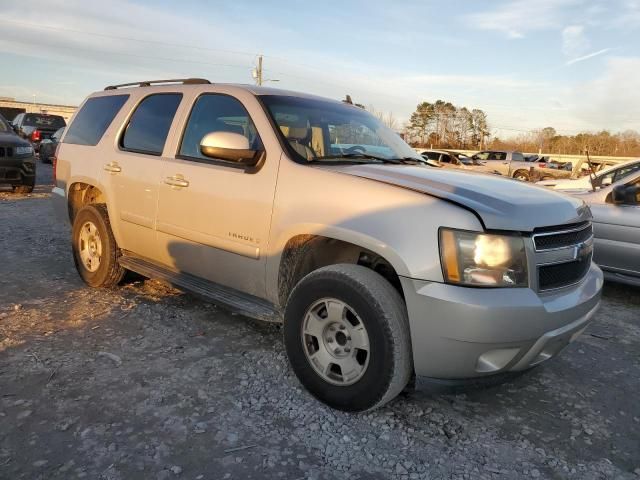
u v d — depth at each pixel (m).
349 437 2.83
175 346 3.82
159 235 4.23
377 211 2.92
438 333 2.70
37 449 2.58
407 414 3.11
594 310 3.22
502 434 2.97
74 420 2.84
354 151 3.94
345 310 2.99
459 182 3.18
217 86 4.12
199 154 4.00
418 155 4.44
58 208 5.57
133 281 5.27
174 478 2.44
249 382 3.36
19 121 22.73
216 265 3.81
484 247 2.67
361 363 2.98
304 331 3.17
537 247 2.83
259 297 3.62
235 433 2.81
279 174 3.40
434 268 2.70
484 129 83.25
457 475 2.58
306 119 3.88
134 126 4.71
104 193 4.73
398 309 2.84
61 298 4.72
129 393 3.14
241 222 3.55
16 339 3.79
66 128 5.68
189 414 2.96
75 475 2.42
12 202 10.25
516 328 2.67
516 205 2.88
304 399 3.19
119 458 2.55
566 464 2.73
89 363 3.49
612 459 2.79
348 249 3.37
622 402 3.43
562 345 3.04
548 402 3.38
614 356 4.20
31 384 3.18
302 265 3.41
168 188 4.08
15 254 6.22
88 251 5.07
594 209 5.88
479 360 2.73
